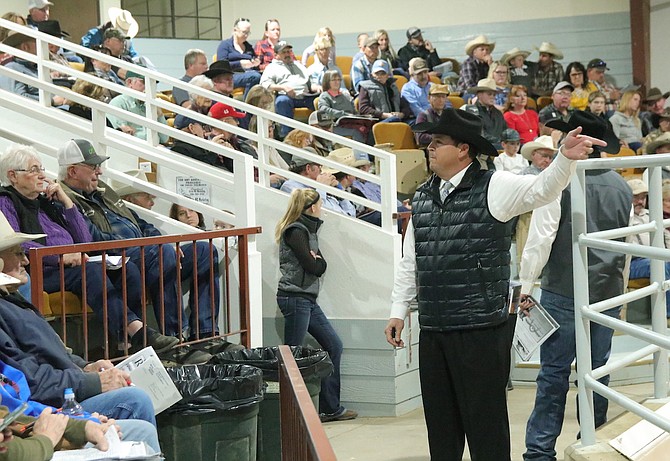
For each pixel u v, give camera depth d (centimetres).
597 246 421
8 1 1260
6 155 532
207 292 630
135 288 562
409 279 494
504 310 460
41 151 694
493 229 451
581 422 441
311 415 237
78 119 730
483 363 456
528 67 1455
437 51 1595
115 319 546
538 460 524
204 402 475
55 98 781
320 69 1266
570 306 513
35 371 395
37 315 421
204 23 1584
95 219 591
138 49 1520
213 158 771
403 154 1005
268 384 549
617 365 452
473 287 454
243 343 631
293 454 273
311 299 733
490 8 1578
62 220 556
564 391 523
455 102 1259
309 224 737
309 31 1625
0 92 735
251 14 1631
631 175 1140
